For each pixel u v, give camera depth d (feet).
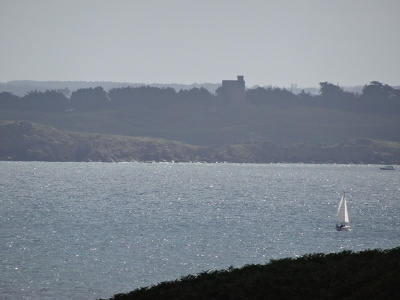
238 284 438.40
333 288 392.68
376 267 410.93
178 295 446.60
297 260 474.49
